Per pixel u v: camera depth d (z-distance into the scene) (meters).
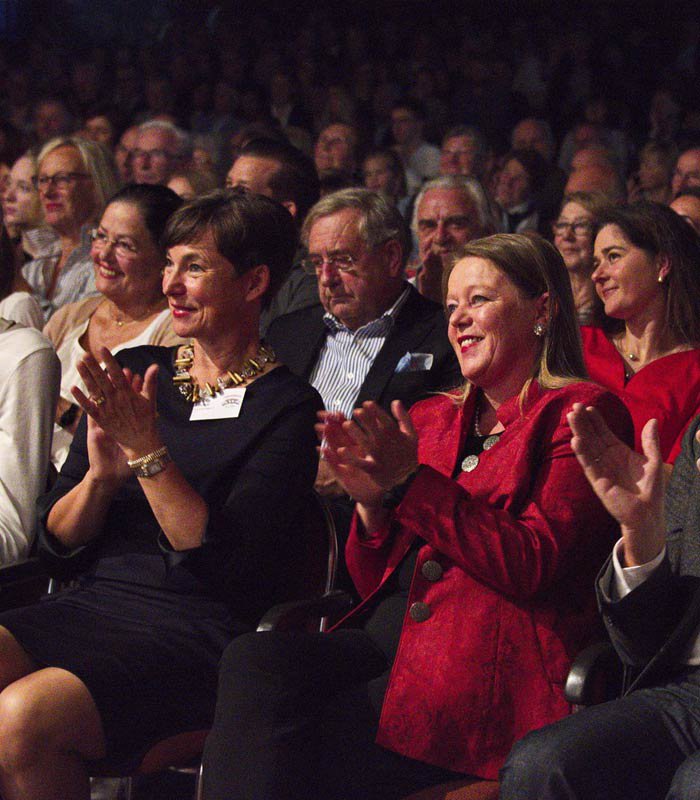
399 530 8.27
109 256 11.84
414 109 30.98
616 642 7.22
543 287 8.02
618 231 10.94
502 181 21.61
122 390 8.11
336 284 11.53
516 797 6.74
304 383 9.05
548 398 7.85
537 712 7.41
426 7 45.88
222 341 9.00
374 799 7.58
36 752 7.76
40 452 9.92
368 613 8.42
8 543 9.65
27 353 9.98
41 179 16.02
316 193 14.61
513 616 7.54
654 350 11.03
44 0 47.03
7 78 41.53
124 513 8.95
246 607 8.64
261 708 7.41
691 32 38.44
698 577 7.48
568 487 7.57
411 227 17.91
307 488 8.83
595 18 42.06
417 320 11.65
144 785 10.66
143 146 21.72
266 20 45.28
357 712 7.70
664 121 32.22
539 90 37.72
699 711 7.10
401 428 7.46
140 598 8.69
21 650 8.25
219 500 8.70
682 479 7.98
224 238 8.82
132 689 8.09
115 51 44.84
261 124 22.80
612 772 6.74
